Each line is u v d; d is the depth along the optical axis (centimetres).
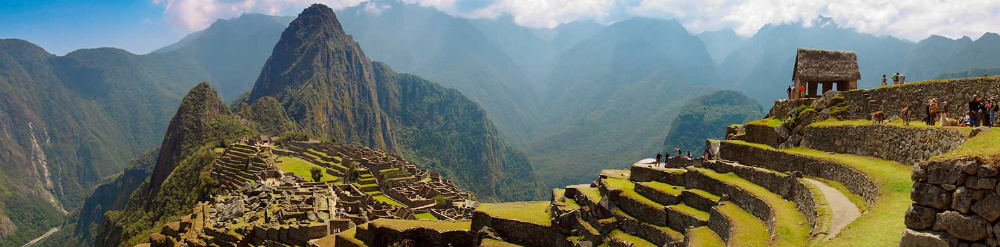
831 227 1894
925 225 1369
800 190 2486
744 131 4256
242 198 6606
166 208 12962
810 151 3362
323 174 12975
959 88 2880
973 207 1279
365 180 12206
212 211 6197
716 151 4228
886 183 2145
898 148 2733
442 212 8281
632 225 3091
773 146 3647
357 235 4016
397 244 3678
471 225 3716
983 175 1273
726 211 2652
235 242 4788
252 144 18238
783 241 2014
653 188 3169
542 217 3556
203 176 13225
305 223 4669
